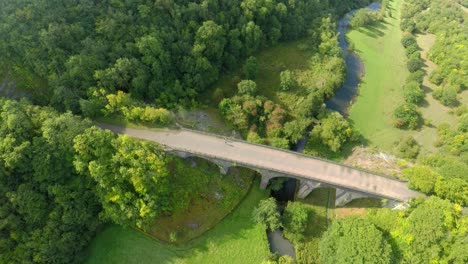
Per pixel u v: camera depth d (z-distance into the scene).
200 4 97.88
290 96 102.88
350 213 80.12
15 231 63.12
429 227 64.88
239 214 78.31
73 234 66.00
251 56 103.44
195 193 76.94
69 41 80.56
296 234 75.50
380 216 75.00
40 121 69.88
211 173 80.31
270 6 111.50
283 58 115.00
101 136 68.00
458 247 62.25
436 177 74.56
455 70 109.75
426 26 139.12
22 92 78.44
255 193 82.31
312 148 91.56
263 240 74.94
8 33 77.25
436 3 150.75
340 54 115.44
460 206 69.50
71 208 66.06
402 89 112.81
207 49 95.56
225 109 90.56
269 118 91.31
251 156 78.81
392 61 125.06
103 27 83.06
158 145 73.62
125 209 66.94
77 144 65.81
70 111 71.50
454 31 126.12
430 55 123.69
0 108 69.31
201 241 73.19
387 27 142.88
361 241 66.00
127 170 66.69
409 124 99.38
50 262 63.12
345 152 93.12
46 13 80.25
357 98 108.94
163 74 89.88
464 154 88.94
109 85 80.75
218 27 95.06
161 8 90.88
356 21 138.50
